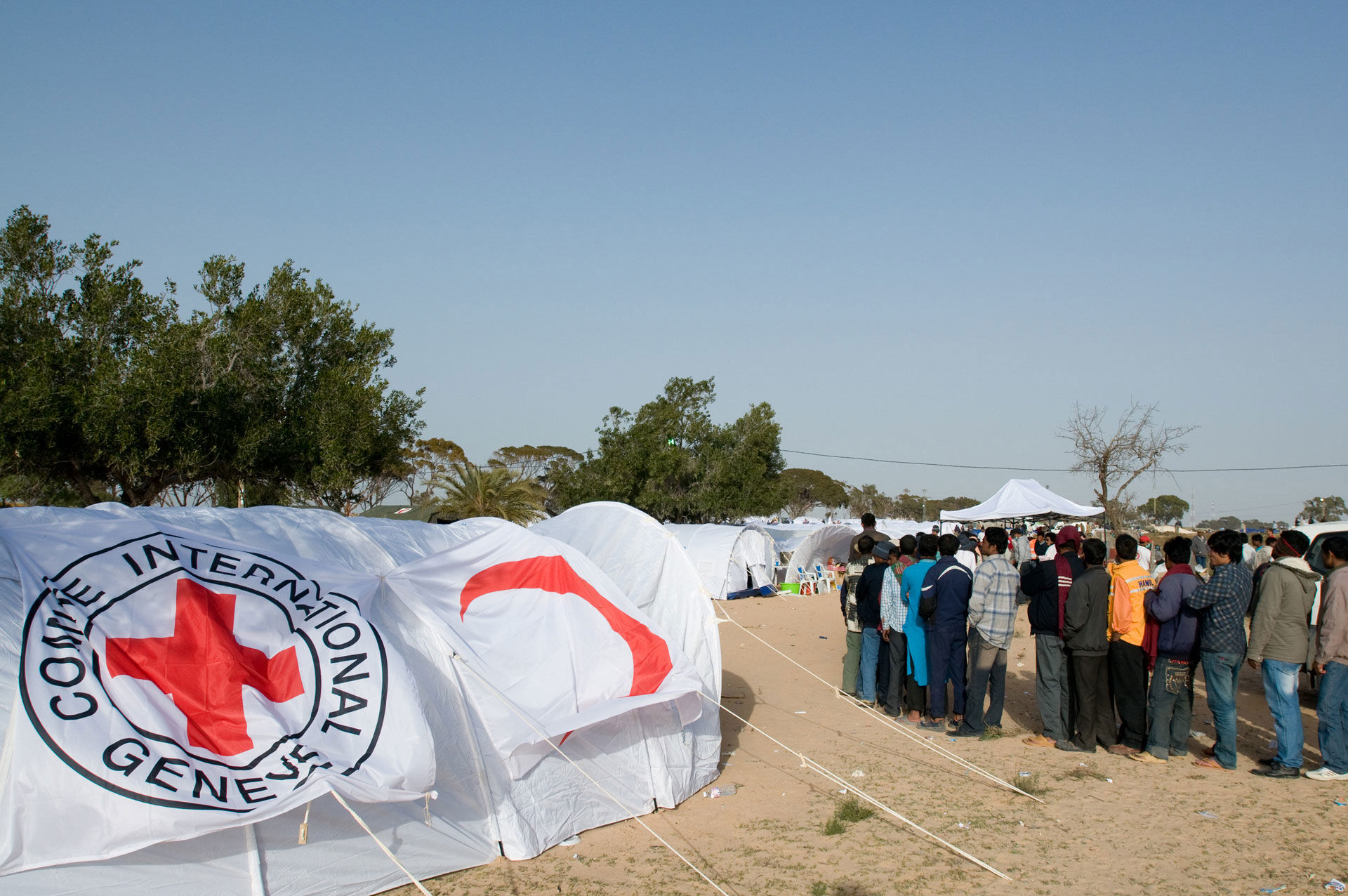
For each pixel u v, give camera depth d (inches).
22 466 778.8
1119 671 304.5
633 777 253.3
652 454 1494.8
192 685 188.4
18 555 191.3
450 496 1328.7
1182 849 217.0
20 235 824.3
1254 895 189.9
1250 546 620.4
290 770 185.8
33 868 161.5
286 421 943.0
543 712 239.1
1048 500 1011.3
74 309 852.6
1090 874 204.2
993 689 339.3
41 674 173.0
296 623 209.9
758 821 246.4
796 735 346.6
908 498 4057.6
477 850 215.3
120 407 770.8
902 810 252.2
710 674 300.4
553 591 264.8
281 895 182.7
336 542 249.6
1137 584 302.5
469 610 252.5
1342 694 264.2
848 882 202.1
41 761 165.3
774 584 966.4
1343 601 262.4
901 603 370.3
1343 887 191.5
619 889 199.6
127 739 174.1
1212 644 282.4
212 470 877.2
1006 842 225.3
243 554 218.1
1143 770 285.7
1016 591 332.5
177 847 174.1
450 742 219.3
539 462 2628.0
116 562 197.9
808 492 3617.1
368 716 201.8
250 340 922.1
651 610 315.6
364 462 942.4
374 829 199.2
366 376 985.5
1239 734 334.0
